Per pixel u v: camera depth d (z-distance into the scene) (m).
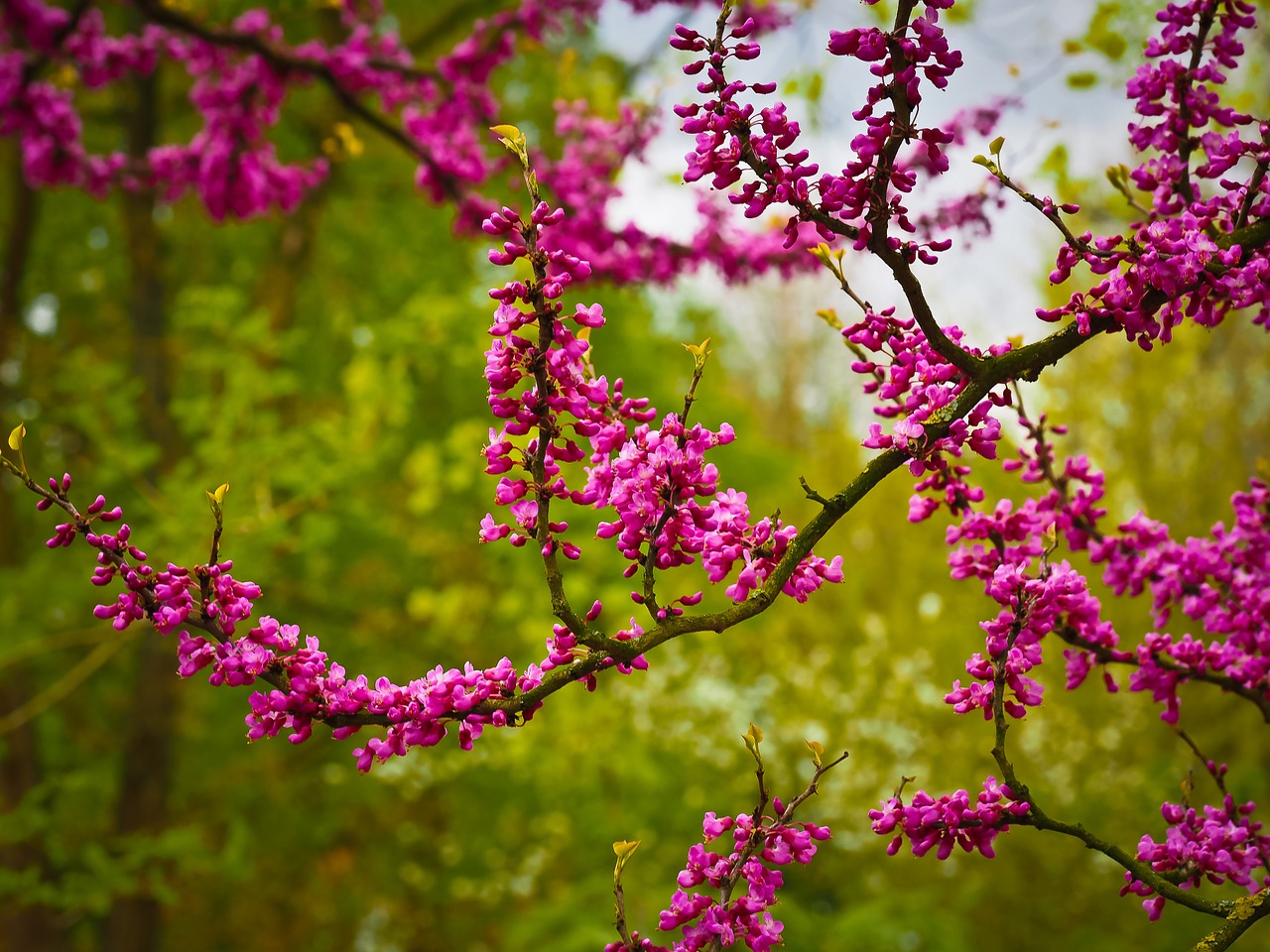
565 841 9.16
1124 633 8.50
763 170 1.56
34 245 9.12
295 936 10.46
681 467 1.57
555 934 6.95
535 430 1.65
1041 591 1.76
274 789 8.45
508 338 1.55
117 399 6.70
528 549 6.87
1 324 8.09
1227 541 2.41
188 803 9.02
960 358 1.65
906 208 1.58
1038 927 7.91
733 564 1.62
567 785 8.11
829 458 13.88
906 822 1.73
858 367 1.88
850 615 11.23
